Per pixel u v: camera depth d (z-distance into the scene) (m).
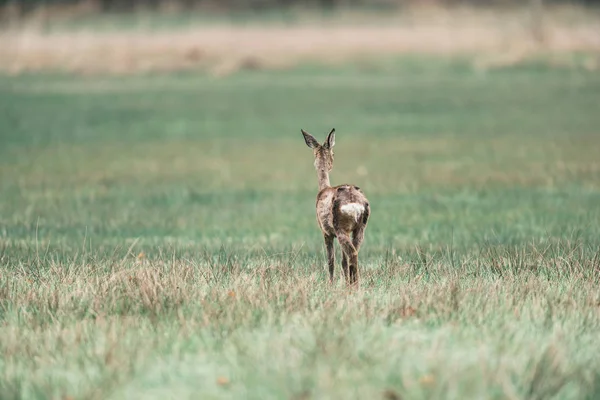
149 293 36.28
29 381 27.77
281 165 96.88
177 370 28.41
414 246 51.25
